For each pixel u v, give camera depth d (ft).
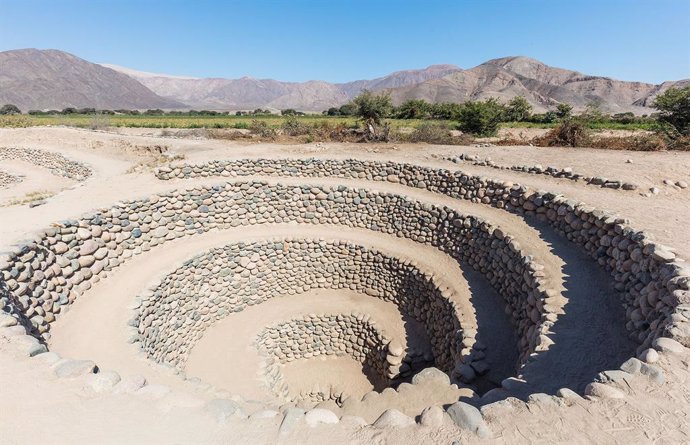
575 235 29.94
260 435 11.43
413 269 38.60
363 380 37.60
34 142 97.14
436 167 47.21
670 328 14.76
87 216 32.55
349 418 12.14
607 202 32.48
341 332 40.60
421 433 11.23
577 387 15.96
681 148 52.19
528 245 30.14
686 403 11.59
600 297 23.16
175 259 36.47
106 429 11.44
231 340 37.01
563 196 33.01
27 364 14.16
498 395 15.72
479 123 92.17
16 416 11.73
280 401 30.17
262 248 42.47
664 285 18.44
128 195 39.17
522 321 26.58
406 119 169.68
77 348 23.29
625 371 13.00
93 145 90.17
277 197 47.67
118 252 35.29
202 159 51.98
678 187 35.76
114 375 13.75
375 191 46.19
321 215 48.19
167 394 13.07
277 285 43.86
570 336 19.72
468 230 37.35
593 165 43.27
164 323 32.35
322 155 58.49
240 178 48.98
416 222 43.24
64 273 28.58
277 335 39.42
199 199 43.06
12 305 20.79
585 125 62.95
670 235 24.36
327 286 45.06
